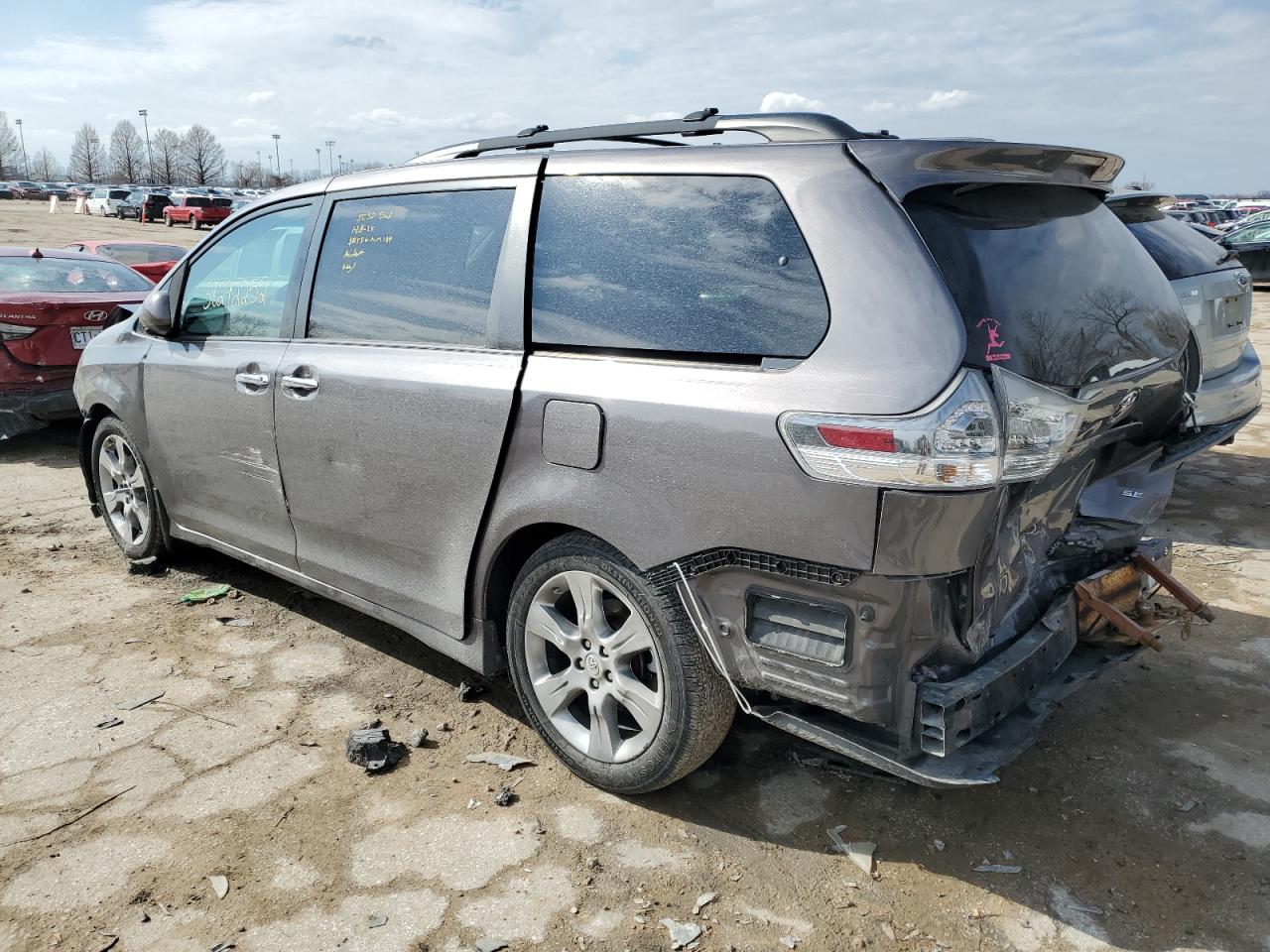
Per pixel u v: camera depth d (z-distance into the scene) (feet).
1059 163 8.58
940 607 7.48
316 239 11.93
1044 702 8.57
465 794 9.65
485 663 10.38
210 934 7.73
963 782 7.48
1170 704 11.48
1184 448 15.12
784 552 7.63
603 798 9.61
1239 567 15.87
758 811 9.41
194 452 13.53
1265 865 8.68
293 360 11.71
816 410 7.36
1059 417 7.48
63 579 15.35
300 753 10.36
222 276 13.26
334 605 14.42
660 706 8.82
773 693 8.11
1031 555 8.82
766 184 8.20
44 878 8.35
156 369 13.94
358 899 8.13
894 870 8.61
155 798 9.49
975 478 7.00
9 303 21.90
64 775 9.87
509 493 9.49
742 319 8.08
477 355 9.89
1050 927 7.93
